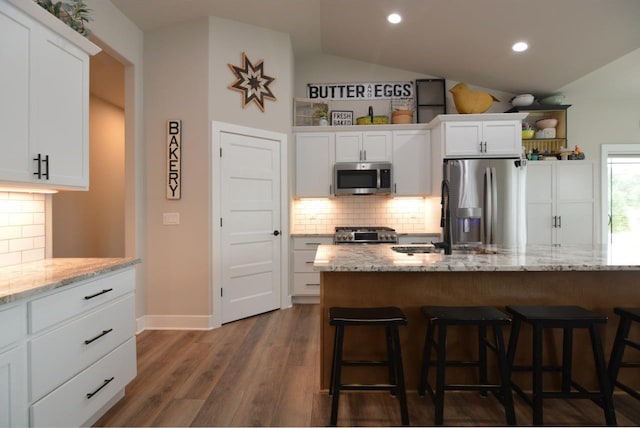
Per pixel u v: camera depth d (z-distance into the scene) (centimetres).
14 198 212
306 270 436
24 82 175
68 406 165
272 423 193
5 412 134
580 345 221
